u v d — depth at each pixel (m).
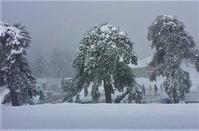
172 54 39.34
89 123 12.98
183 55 39.62
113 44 33.16
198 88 60.34
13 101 35.31
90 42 33.97
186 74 39.44
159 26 40.81
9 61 34.72
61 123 13.22
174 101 38.59
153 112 15.60
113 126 12.11
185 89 38.62
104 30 33.91
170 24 40.00
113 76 32.66
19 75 35.19
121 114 15.23
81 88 34.53
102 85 34.56
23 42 35.28
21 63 35.94
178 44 39.47
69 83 37.31
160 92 56.03
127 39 34.00
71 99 34.91
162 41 40.25
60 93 62.28
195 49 40.19
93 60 33.12
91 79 33.56
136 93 33.00
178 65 39.41
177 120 12.95
